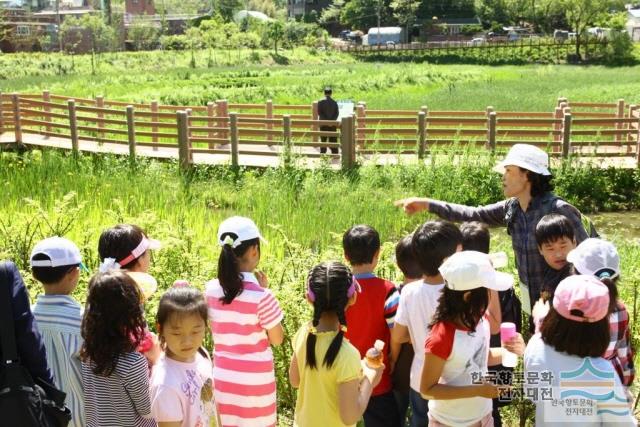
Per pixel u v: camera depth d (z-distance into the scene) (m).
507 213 5.27
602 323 3.28
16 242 7.65
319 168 16.08
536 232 4.61
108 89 39.41
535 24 103.50
